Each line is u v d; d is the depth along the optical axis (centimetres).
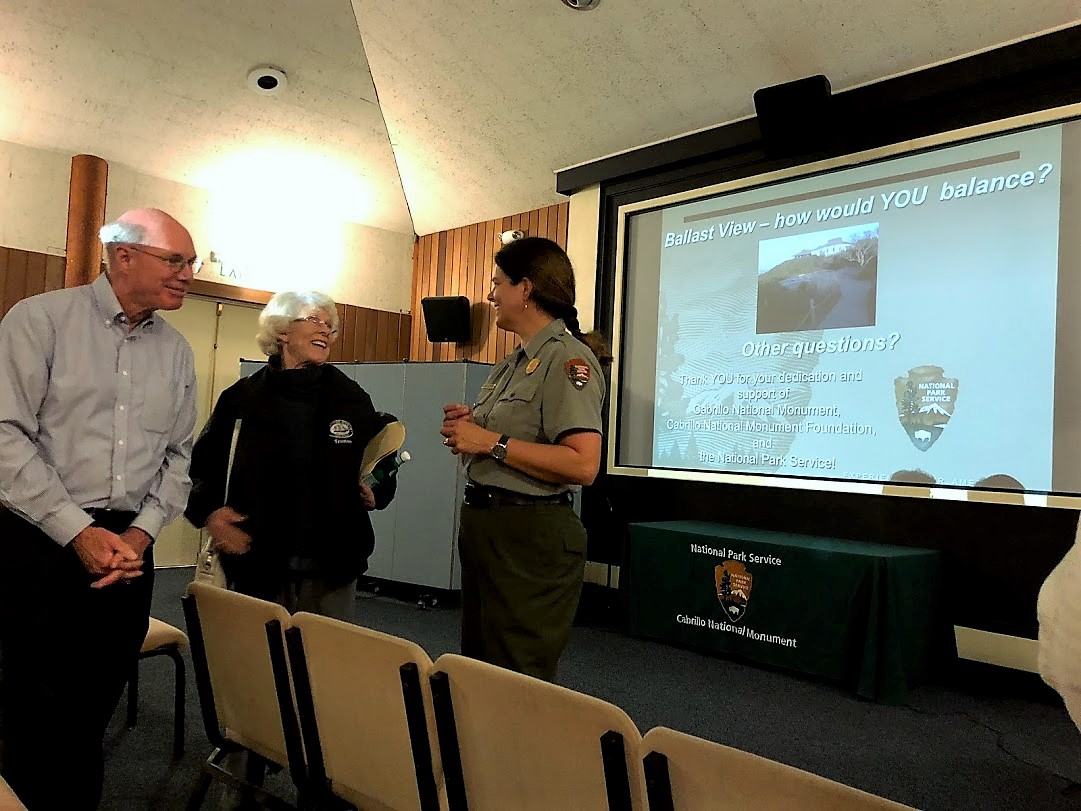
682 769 99
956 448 367
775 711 312
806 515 421
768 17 391
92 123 491
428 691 132
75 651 156
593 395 165
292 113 536
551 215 585
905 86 388
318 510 199
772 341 439
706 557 396
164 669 329
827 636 347
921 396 380
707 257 474
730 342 459
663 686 339
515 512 163
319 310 202
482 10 442
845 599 343
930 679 361
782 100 409
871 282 402
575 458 158
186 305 578
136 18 445
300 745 158
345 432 201
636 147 504
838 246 416
